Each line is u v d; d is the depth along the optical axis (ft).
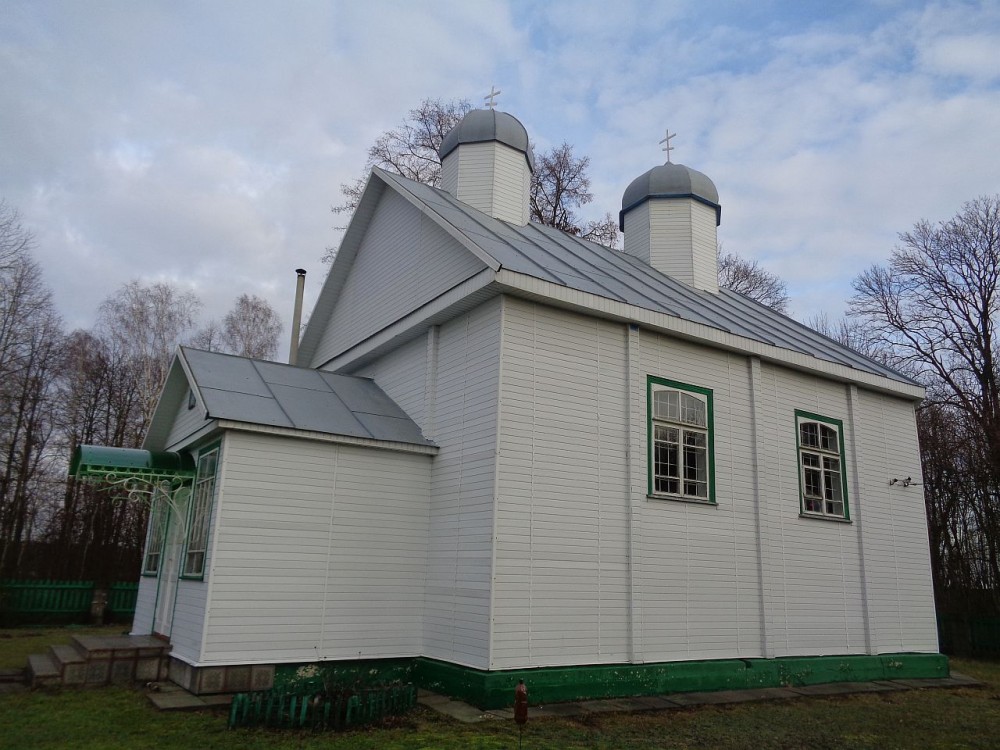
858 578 52.65
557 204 104.01
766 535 47.14
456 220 46.32
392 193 52.80
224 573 34.50
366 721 30.04
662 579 41.45
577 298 40.27
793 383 52.49
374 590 38.73
